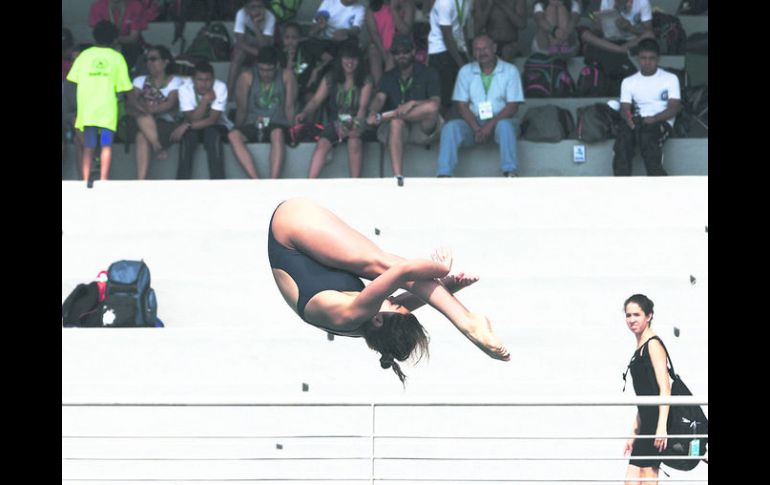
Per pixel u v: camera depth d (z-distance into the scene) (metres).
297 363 23.34
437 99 28.69
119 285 23.73
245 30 30.91
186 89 29.53
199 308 24.89
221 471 22.53
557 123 29.20
